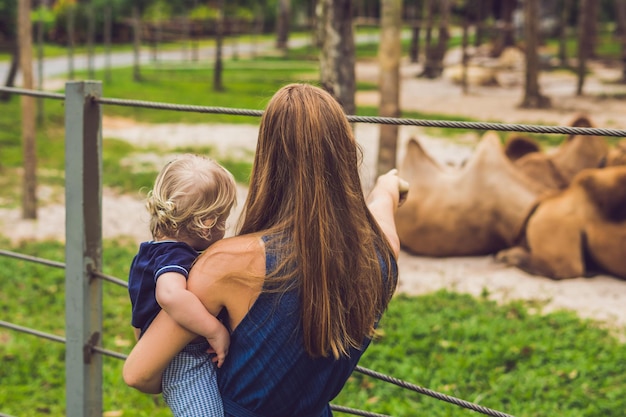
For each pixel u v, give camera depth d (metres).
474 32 44.41
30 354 5.32
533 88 18.61
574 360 5.11
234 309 1.70
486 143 7.68
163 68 27.78
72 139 2.67
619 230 6.82
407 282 7.03
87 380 2.84
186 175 1.82
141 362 1.76
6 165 12.16
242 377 1.73
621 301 6.41
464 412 4.40
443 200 7.65
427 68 25.27
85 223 2.72
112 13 36.62
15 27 30.22
